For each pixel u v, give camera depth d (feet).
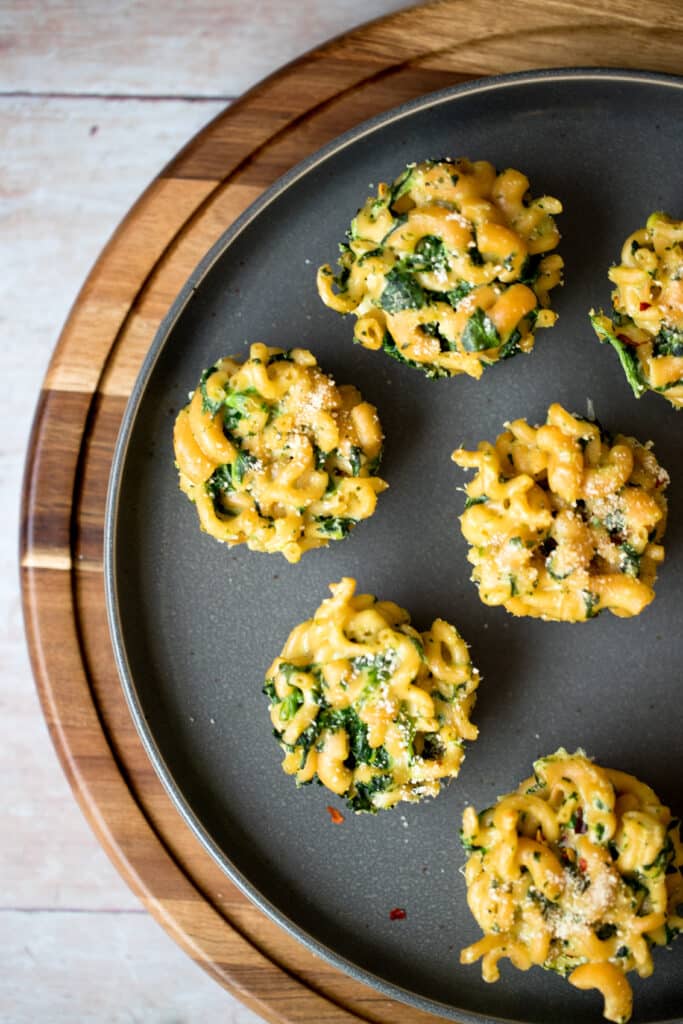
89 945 1.60
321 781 1.42
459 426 1.47
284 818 1.46
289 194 1.43
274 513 1.42
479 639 1.46
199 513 1.43
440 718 1.42
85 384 1.44
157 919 1.44
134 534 1.46
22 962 1.61
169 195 1.42
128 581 1.46
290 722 1.39
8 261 1.57
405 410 1.47
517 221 1.38
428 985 1.45
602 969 1.35
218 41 1.54
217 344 1.46
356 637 1.40
